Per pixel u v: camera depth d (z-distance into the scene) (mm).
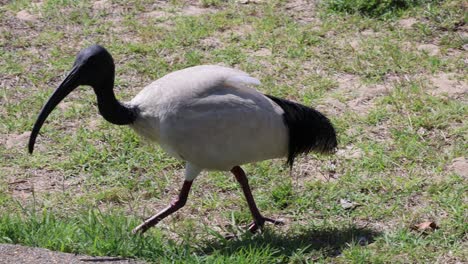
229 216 8828
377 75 11398
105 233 7918
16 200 9016
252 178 9414
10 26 12906
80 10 13312
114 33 12641
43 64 11914
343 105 10734
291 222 8703
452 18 12633
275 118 8133
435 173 9336
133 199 9203
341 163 9641
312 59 11789
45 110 8242
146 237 7922
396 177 9328
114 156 9953
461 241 8070
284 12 13094
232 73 8109
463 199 8789
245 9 13195
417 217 8516
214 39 12367
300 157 9734
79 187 9445
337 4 13070
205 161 8117
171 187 9398
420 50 11930
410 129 10172
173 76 8227
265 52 11992
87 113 10773
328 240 8180
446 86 11086
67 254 7551
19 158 9906
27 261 7340
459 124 10266
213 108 7918
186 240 8125
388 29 12508
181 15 13102
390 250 7863
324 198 9023
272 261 7652
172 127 7984
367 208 8789
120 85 11328
